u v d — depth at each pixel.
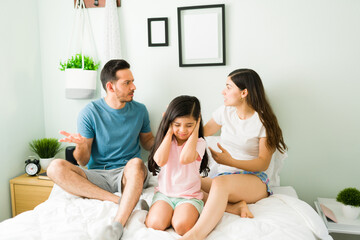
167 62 2.16
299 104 1.99
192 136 1.39
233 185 1.39
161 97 2.20
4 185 2.08
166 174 1.41
